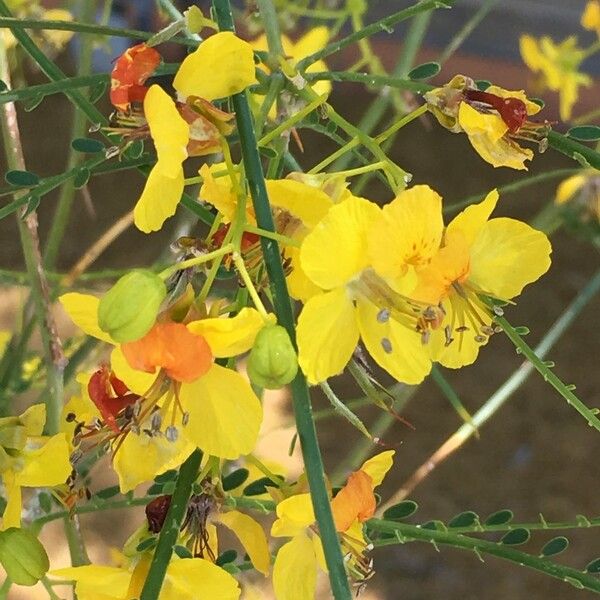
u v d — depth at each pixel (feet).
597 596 1.83
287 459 1.84
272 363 0.62
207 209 0.75
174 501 0.66
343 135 1.40
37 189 0.74
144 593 0.65
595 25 1.33
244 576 0.99
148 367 0.64
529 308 2.41
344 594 0.61
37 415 0.75
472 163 2.74
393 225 0.65
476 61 2.63
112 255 2.36
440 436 2.09
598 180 1.35
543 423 2.14
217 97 0.65
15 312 2.11
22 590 1.57
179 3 1.53
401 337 0.67
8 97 0.72
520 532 0.76
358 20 1.11
